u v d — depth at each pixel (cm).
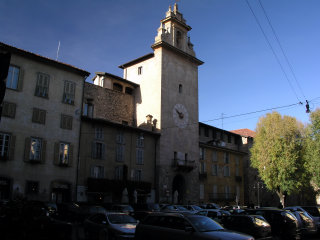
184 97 5069
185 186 4703
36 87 3322
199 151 5278
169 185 4450
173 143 4678
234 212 2725
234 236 1153
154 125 4606
